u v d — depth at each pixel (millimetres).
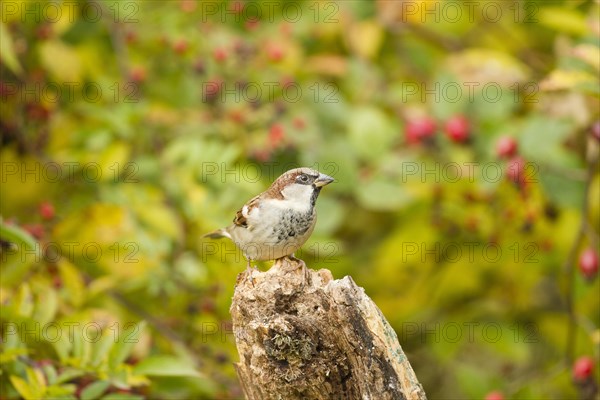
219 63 10930
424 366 13859
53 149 10922
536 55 12688
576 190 10648
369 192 10625
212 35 10945
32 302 8336
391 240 11867
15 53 10453
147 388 9305
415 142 10523
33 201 10922
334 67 11664
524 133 10219
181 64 11242
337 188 10680
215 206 9648
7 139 10875
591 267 9859
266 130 10805
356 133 10820
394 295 12617
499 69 10766
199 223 9734
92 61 11156
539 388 11328
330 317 6383
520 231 10750
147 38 11023
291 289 6574
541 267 11977
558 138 10172
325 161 10656
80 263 10266
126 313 10141
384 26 11852
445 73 10875
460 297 13094
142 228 10094
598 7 10633
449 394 13641
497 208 10734
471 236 11867
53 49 10352
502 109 10703
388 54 12992
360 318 6270
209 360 9914
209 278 10016
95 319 9039
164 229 9734
